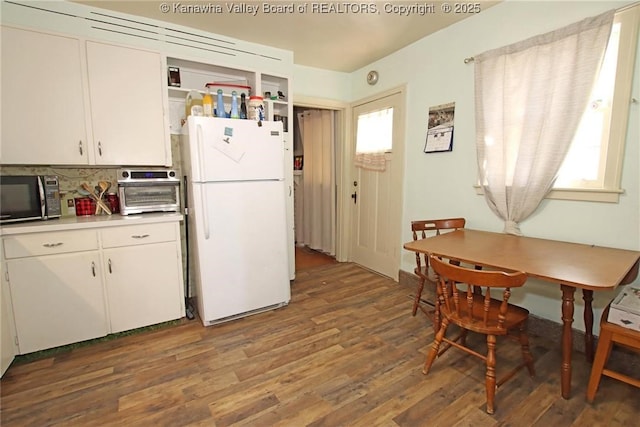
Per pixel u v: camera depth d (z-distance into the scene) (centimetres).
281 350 215
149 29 252
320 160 452
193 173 231
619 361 189
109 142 238
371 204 376
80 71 225
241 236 251
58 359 205
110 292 225
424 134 299
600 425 149
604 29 178
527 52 212
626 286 182
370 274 371
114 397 171
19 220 208
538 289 226
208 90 279
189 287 294
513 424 150
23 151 213
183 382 183
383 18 254
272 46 307
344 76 389
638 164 176
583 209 199
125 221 225
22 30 206
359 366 197
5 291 193
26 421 155
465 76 258
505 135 227
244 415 158
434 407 162
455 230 253
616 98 179
